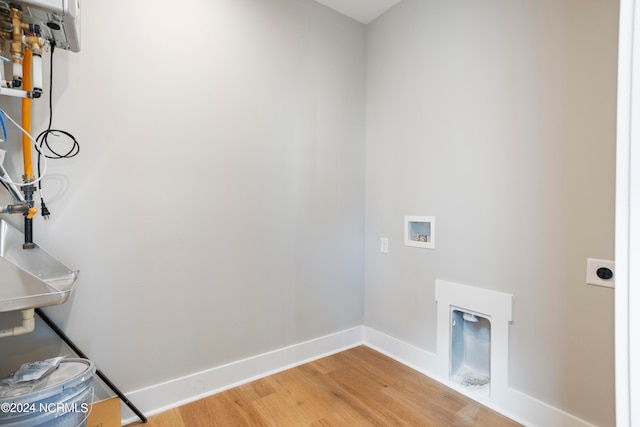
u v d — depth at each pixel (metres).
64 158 1.40
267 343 2.00
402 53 2.18
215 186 1.79
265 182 1.97
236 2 1.84
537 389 1.52
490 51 1.69
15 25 1.03
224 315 1.83
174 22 1.65
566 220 1.42
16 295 1.08
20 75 1.11
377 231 2.38
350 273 2.41
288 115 2.06
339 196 2.34
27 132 1.23
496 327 1.66
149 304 1.61
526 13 1.55
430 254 2.01
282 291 2.06
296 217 2.12
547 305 1.48
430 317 2.01
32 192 1.26
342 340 2.38
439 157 1.95
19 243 1.31
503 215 1.64
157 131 1.61
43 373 1.19
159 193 1.62
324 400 1.72
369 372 2.04
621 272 0.49
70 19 1.07
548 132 1.47
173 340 1.67
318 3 2.20
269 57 1.97
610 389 1.30
